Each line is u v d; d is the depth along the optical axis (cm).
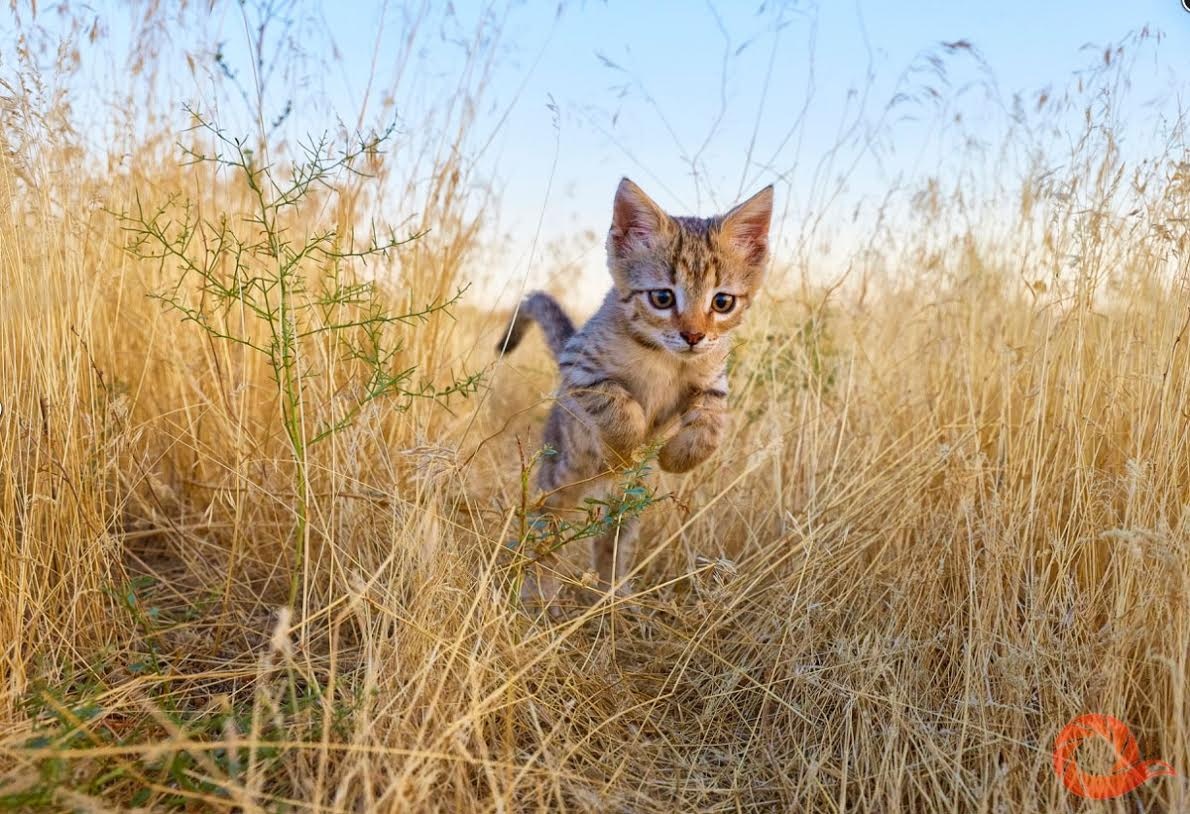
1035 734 35
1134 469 36
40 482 38
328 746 29
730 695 39
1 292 38
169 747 28
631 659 42
